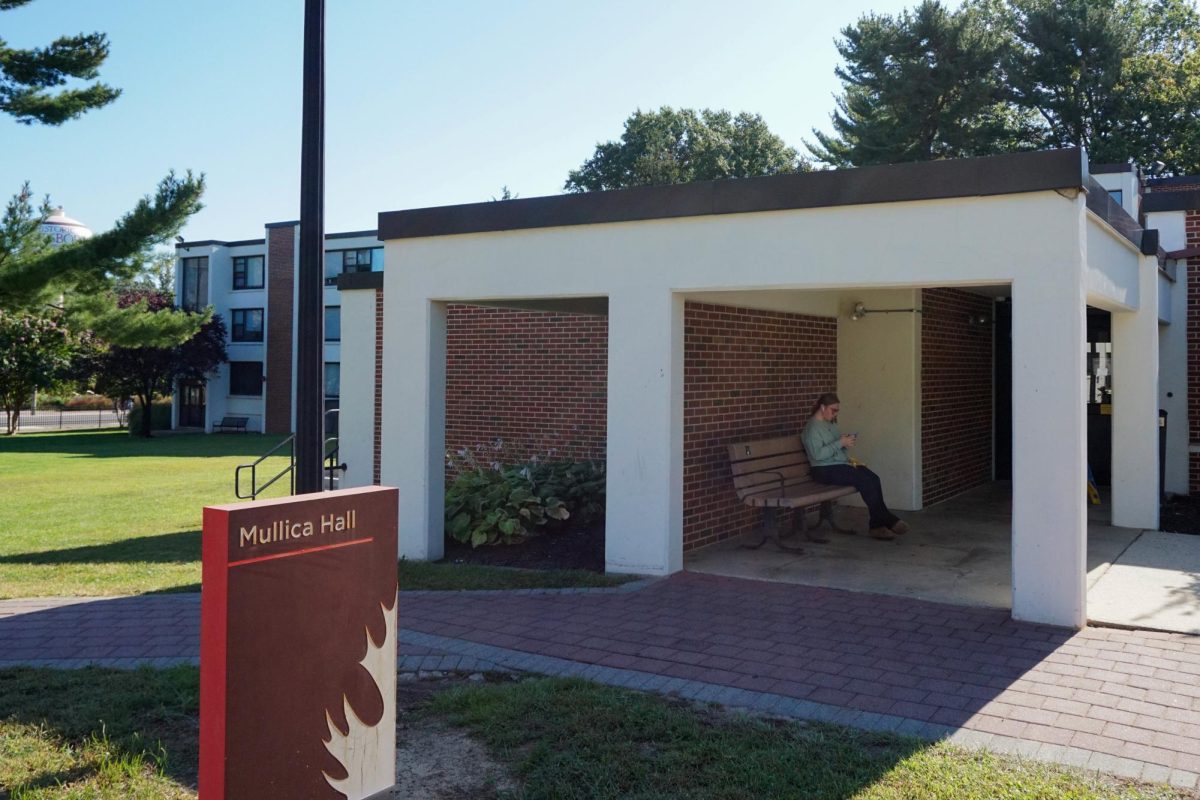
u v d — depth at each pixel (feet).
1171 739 15.29
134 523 43.11
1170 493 40.88
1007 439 47.67
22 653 21.15
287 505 11.94
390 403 31.04
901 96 115.03
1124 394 34.12
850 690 17.72
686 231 26.63
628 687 18.06
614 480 27.81
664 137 165.99
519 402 48.47
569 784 13.75
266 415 138.41
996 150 118.01
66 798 13.82
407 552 30.45
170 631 22.93
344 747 12.58
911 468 38.47
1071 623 21.76
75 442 113.80
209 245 141.69
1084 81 111.04
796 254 24.99
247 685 11.44
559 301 33.47
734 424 32.65
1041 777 13.79
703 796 13.38
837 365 39.73
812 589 25.71
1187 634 21.13
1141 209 43.60
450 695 17.60
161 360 126.52
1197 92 107.24
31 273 46.14
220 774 11.19
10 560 33.12
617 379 27.73
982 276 22.61
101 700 17.79
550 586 26.32
